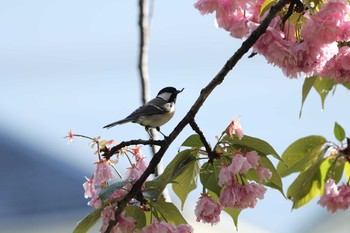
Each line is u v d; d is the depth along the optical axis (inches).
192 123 297.1
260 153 303.4
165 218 302.4
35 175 1218.0
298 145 355.6
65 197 1154.7
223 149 302.5
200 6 312.2
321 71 332.2
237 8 309.7
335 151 354.3
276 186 307.0
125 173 313.9
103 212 293.3
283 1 296.4
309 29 290.8
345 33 292.0
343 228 847.7
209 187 305.0
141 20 385.7
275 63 296.8
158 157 292.7
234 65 298.4
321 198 352.2
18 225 1083.3
